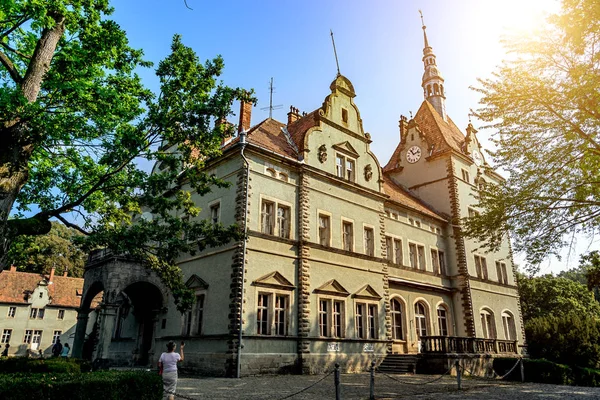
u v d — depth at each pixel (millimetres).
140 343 28641
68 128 14094
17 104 11867
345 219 28188
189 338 23219
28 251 20547
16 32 16438
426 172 41625
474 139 44750
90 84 14656
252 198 23422
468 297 35719
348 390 16469
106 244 15797
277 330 22625
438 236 37781
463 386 19141
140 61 16969
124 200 16578
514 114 18281
